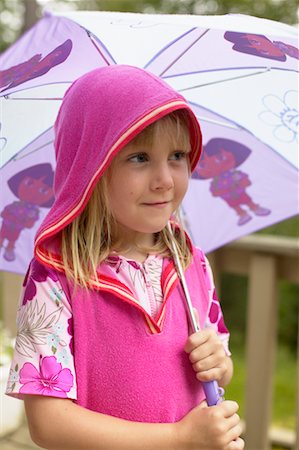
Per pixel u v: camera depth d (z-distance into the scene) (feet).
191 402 3.90
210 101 4.77
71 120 3.73
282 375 13.23
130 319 3.75
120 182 3.63
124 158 3.61
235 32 3.67
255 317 7.48
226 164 5.36
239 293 15.78
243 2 13.83
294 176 5.32
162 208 3.70
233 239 5.42
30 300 3.70
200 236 5.49
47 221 3.69
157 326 3.78
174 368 3.82
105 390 3.69
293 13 13.78
